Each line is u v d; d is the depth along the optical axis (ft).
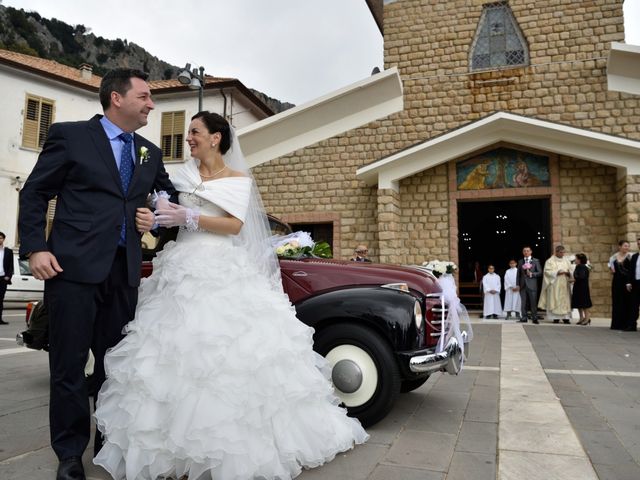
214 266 9.04
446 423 11.94
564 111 44.19
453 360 12.34
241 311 8.65
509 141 42.09
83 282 8.20
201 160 10.03
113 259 8.57
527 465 9.09
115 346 8.74
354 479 8.46
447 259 44.34
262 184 49.70
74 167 8.36
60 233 8.30
